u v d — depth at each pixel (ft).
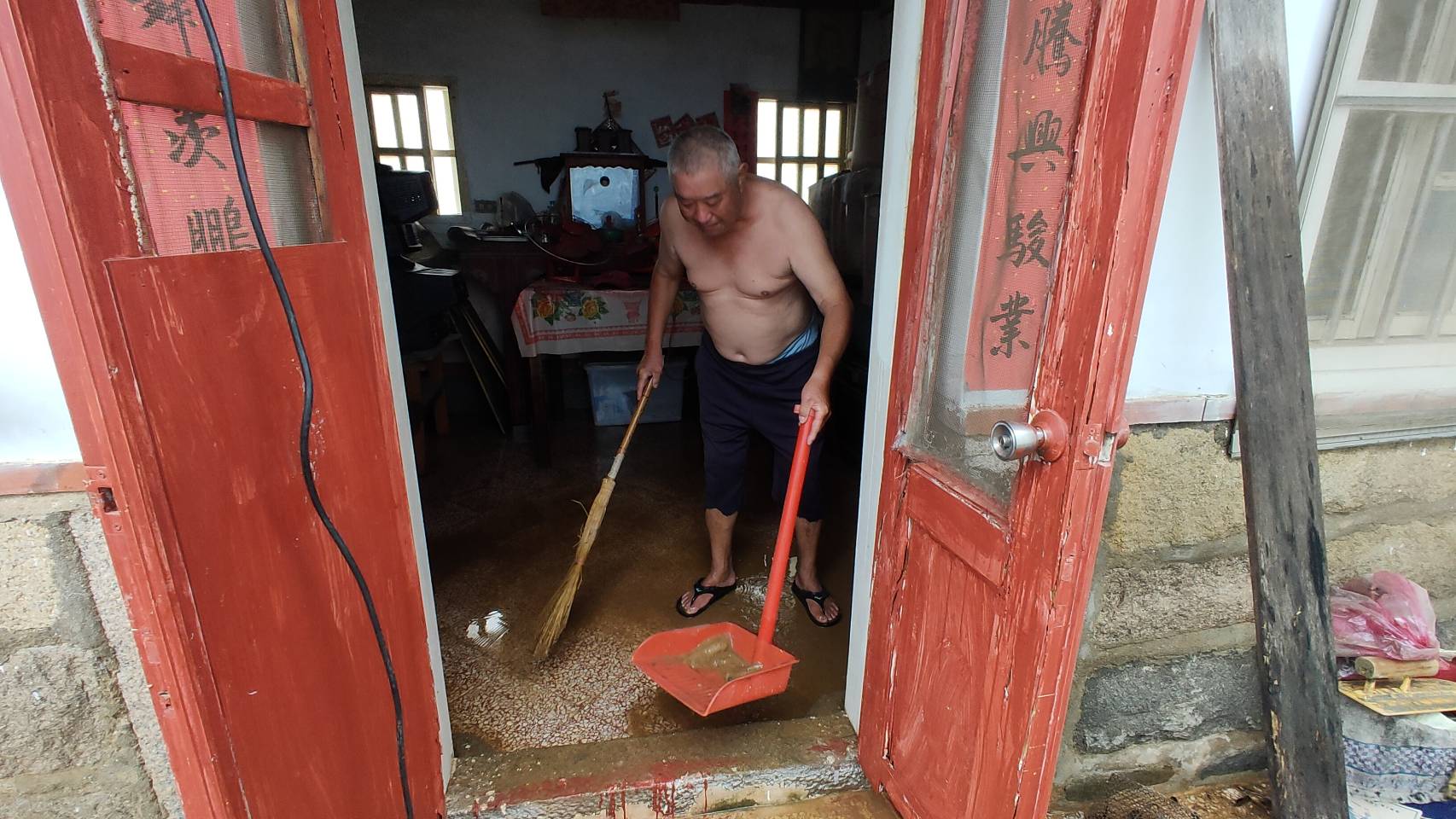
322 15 3.08
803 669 6.23
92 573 2.80
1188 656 4.58
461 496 9.46
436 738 4.43
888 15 13.85
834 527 8.59
